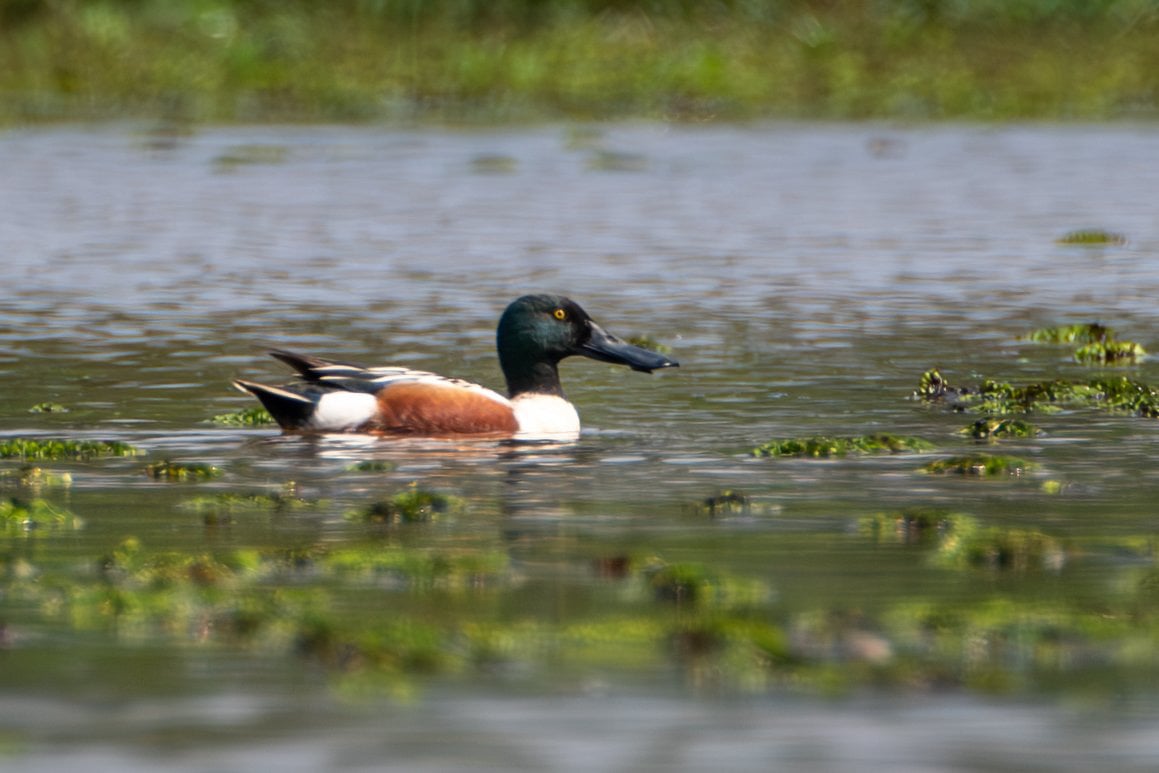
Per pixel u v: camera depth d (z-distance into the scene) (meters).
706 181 31.94
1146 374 16.88
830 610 9.11
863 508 11.45
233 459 12.99
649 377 16.62
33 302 20.47
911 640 8.73
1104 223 27.30
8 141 36.66
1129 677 8.23
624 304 20.69
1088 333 18.67
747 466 12.80
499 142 37.31
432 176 32.47
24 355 17.39
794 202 29.47
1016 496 11.82
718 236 26.03
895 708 7.87
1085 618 8.99
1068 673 8.28
